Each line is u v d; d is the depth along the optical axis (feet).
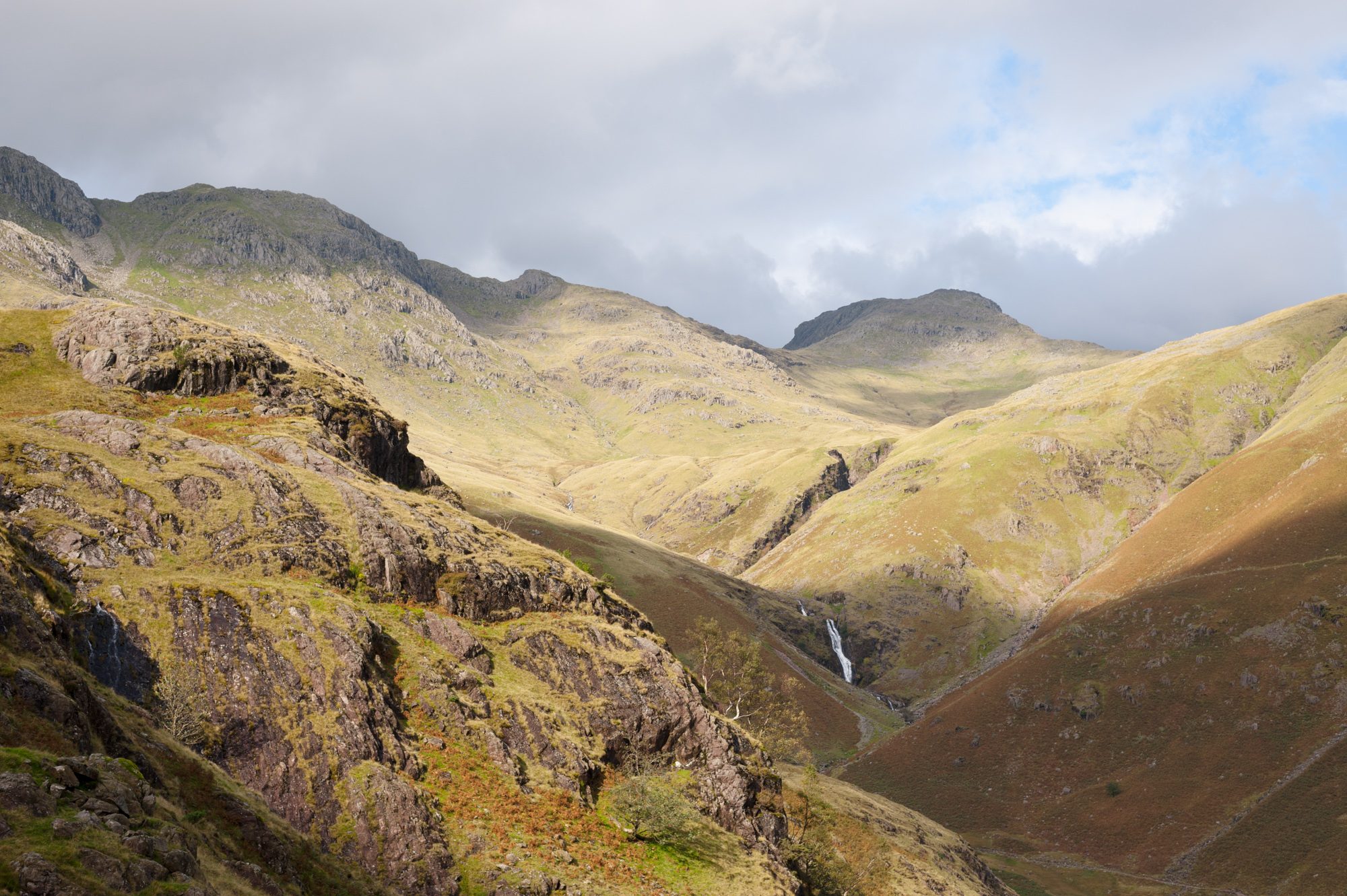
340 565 232.32
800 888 241.96
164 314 368.07
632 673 254.47
